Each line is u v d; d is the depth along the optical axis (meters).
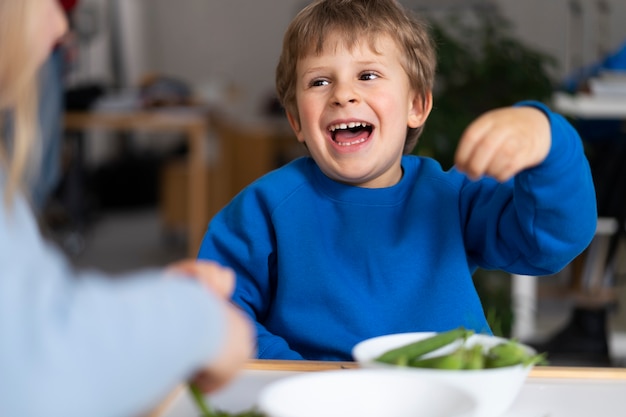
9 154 0.56
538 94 2.96
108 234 6.14
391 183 1.23
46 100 2.79
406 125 1.24
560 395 0.79
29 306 0.46
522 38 6.77
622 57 3.57
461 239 1.19
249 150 5.92
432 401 0.64
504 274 2.98
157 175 7.28
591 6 6.26
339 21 1.18
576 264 3.44
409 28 1.23
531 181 0.92
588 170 0.95
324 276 1.17
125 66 8.22
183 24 8.84
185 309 0.51
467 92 2.95
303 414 0.63
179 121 4.80
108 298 0.48
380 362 0.75
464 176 1.23
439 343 0.76
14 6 0.55
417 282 1.16
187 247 5.75
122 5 8.20
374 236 1.18
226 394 0.77
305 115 1.20
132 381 0.47
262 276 1.23
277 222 1.21
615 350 3.30
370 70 1.18
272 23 8.75
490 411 0.71
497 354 0.74
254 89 8.80
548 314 3.70
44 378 0.45
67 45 4.48
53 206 5.73
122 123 4.75
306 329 1.16
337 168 1.18
